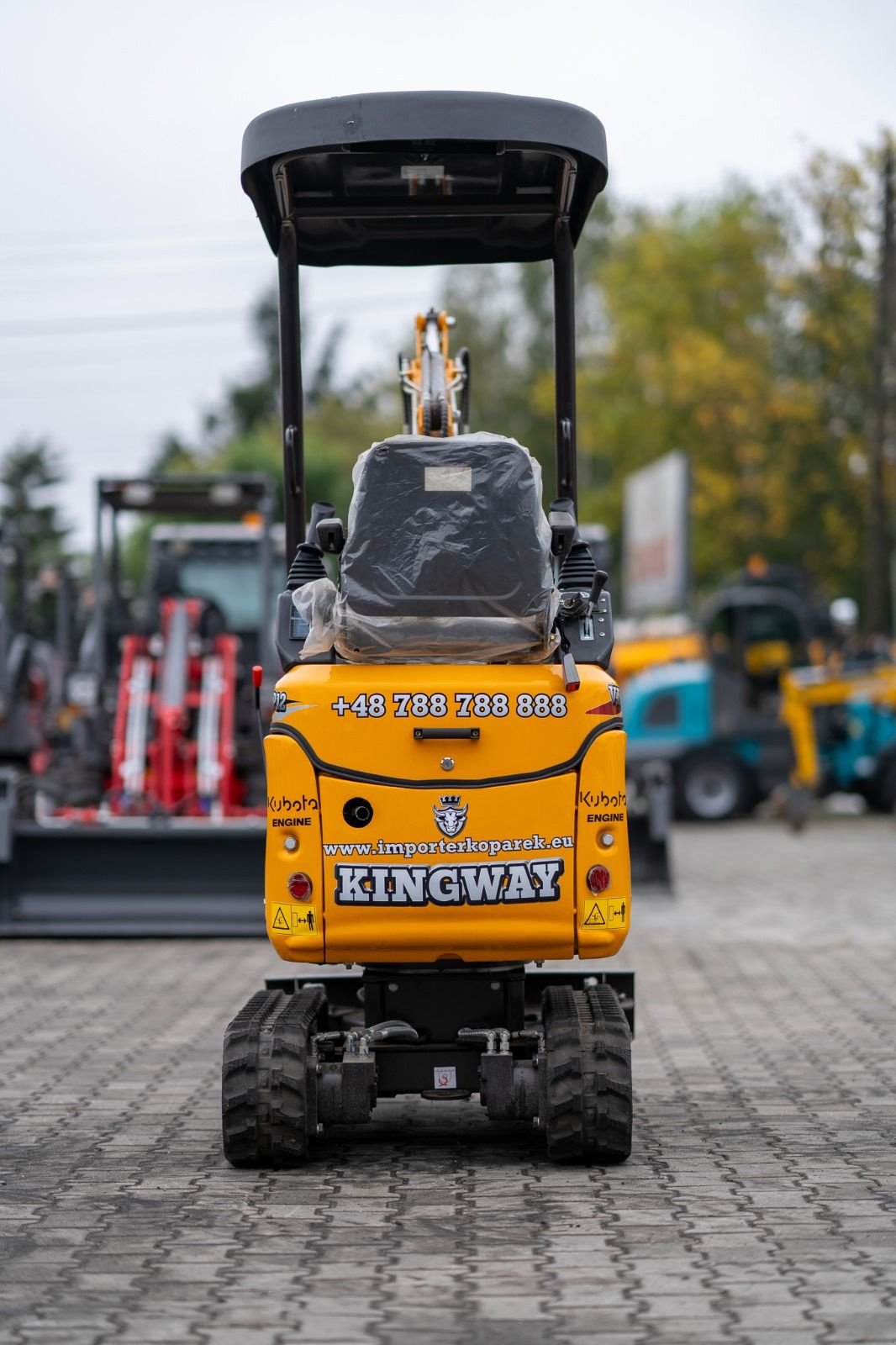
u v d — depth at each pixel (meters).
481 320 110.00
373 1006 12.25
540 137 11.88
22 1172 11.75
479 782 11.33
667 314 92.00
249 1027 11.85
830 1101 13.73
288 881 11.38
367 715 11.35
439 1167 11.86
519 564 11.16
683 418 90.06
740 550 83.75
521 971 12.29
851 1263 9.44
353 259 14.89
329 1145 12.61
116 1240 10.07
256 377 152.12
